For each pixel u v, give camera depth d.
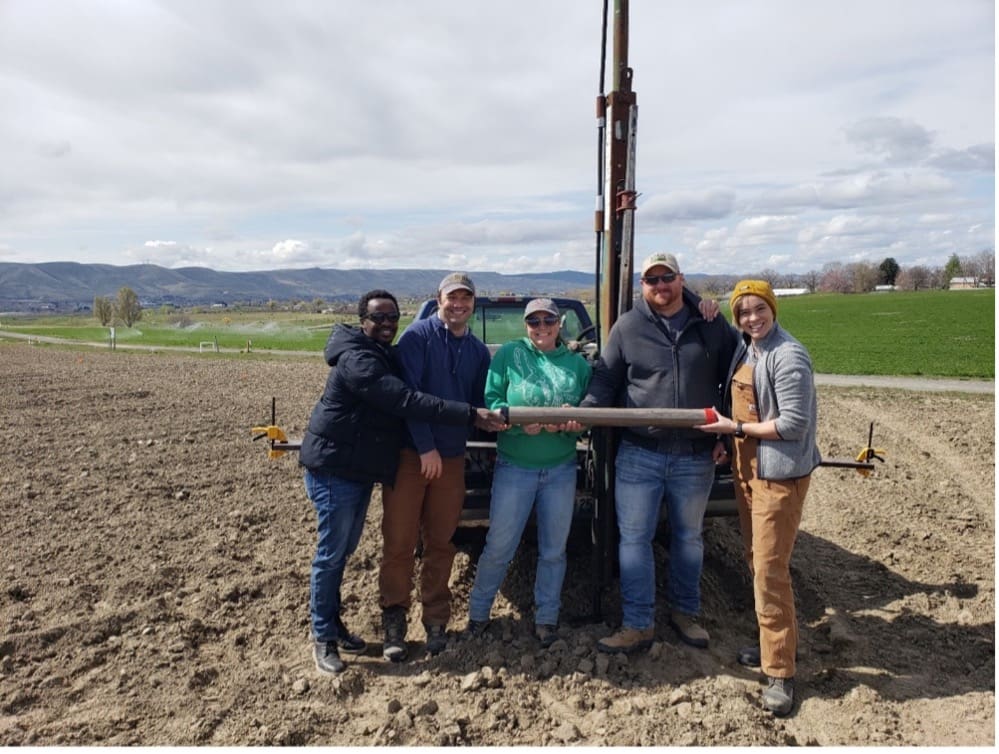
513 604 4.73
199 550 5.58
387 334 3.95
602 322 4.48
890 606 4.79
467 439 4.56
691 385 3.92
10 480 7.44
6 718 3.46
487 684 3.72
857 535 6.12
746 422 3.77
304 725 3.41
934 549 5.75
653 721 3.40
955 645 4.26
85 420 11.36
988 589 4.97
